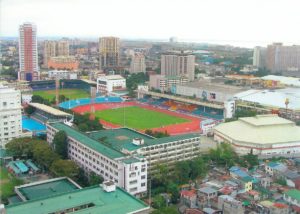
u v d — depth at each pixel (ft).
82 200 617.62
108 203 607.37
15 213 571.28
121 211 581.12
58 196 630.74
